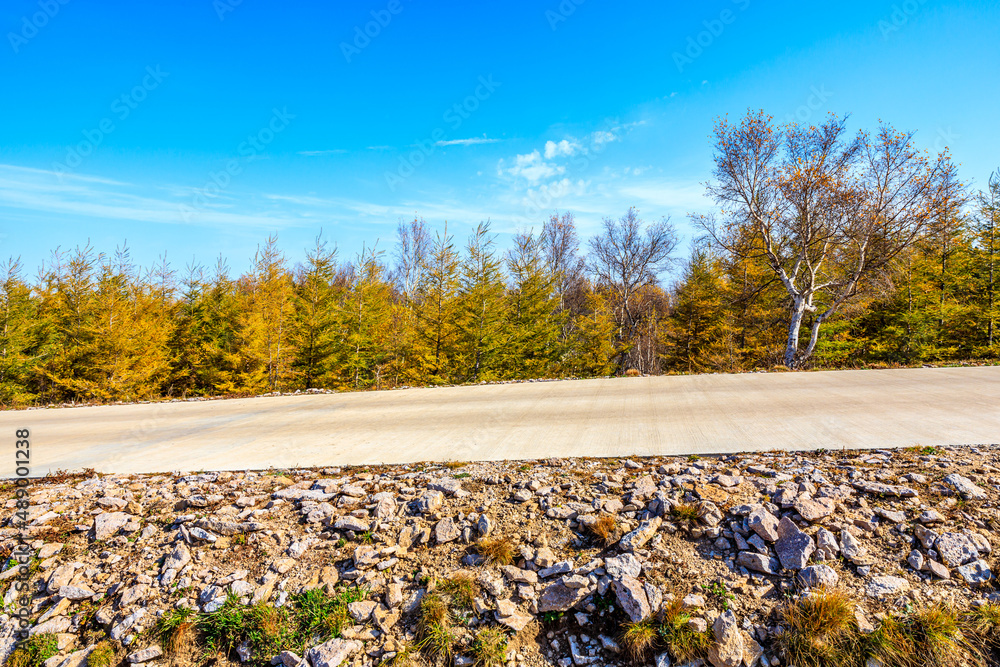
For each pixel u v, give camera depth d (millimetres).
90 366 21750
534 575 3889
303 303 24266
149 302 24172
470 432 7492
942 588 3410
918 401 7832
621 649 3365
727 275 29000
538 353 26766
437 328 22672
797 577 3605
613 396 9891
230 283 26312
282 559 4199
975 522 3836
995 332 23219
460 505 4773
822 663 3072
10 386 21438
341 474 5863
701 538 4062
